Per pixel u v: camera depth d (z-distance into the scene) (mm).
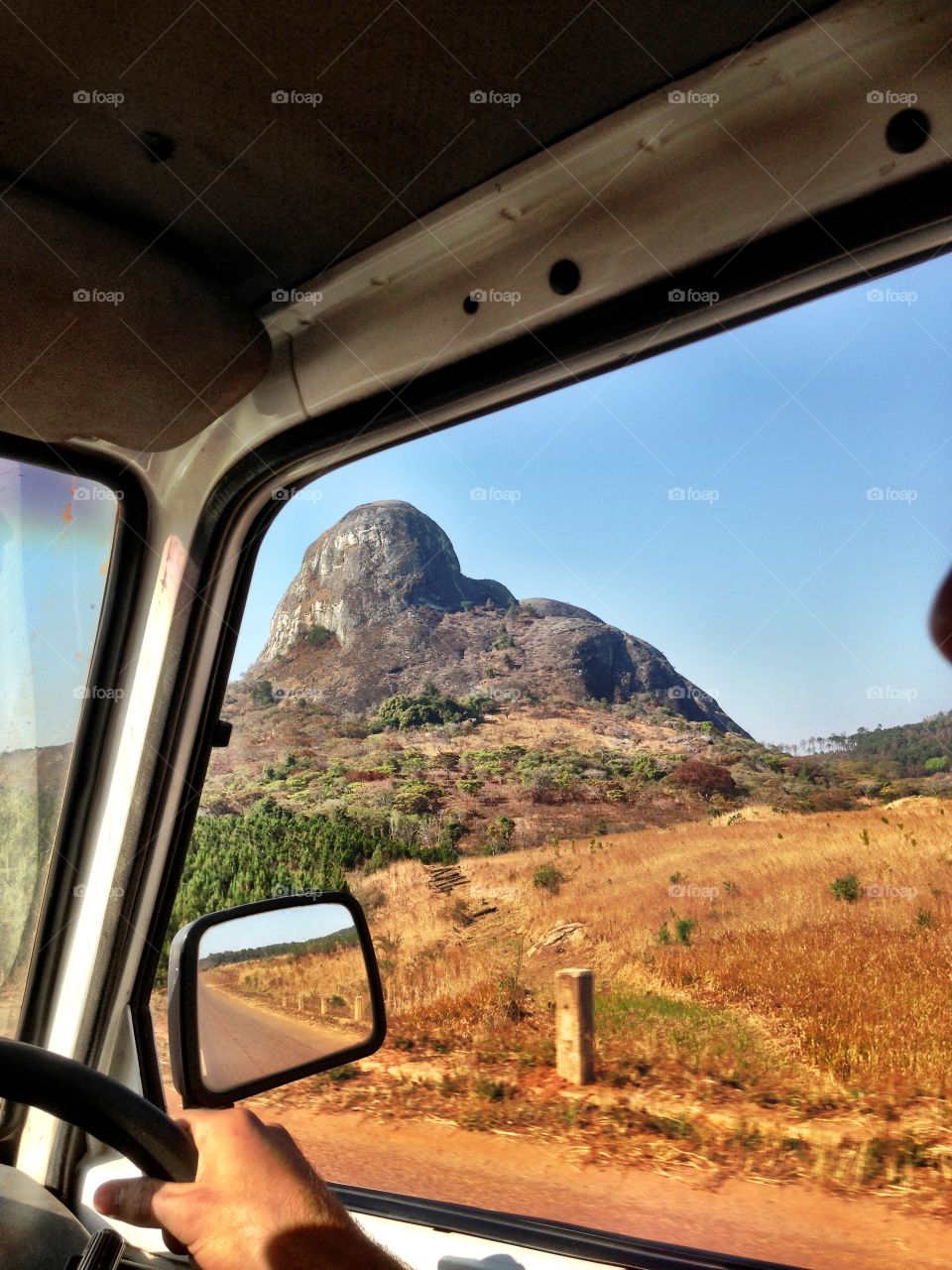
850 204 1169
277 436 1768
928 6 1089
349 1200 1778
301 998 1591
